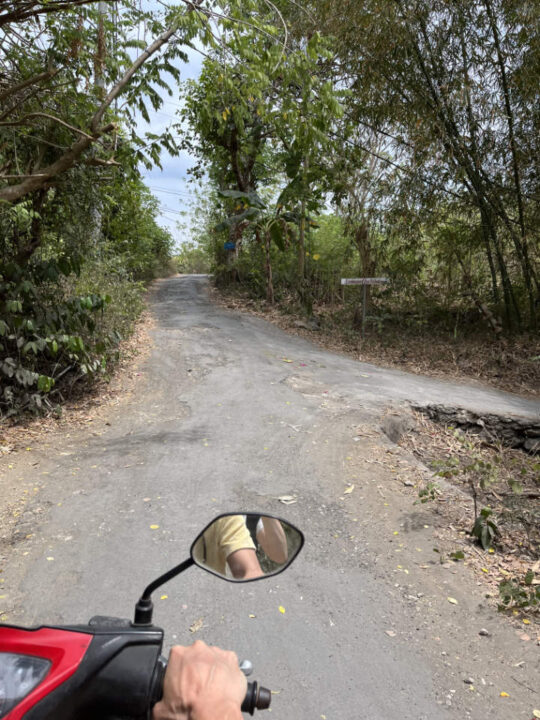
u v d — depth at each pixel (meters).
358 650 3.38
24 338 8.60
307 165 17.72
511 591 3.72
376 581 4.16
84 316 9.53
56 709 0.87
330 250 20.67
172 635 3.48
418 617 3.72
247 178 23.00
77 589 3.97
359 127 15.20
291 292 21.33
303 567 4.34
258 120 19.98
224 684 0.87
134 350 12.80
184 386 10.40
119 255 16.56
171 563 4.34
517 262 14.98
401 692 3.03
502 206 13.87
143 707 0.89
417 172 14.06
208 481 6.05
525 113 12.95
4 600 3.84
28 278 9.08
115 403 9.39
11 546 4.59
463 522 5.18
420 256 16.19
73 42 6.87
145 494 5.68
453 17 12.51
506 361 13.66
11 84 7.47
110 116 8.36
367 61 13.45
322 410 8.92
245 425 8.13
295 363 12.54
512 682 3.12
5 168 7.63
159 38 7.62
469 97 13.04
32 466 6.49
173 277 41.09
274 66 7.38
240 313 19.42
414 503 5.48
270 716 2.84
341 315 18.28
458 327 16.31
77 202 9.47
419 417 9.27
